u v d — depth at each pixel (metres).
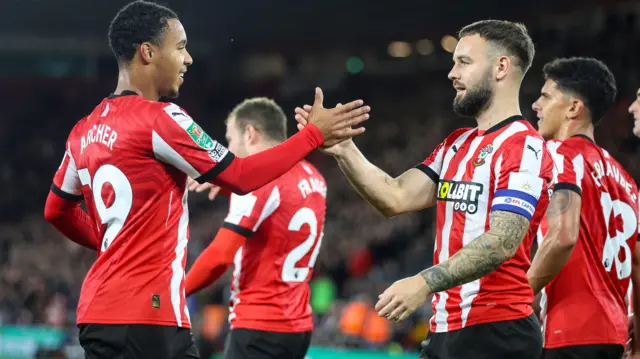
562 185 8.27
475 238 6.68
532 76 43.97
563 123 9.08
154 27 7.00
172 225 6.95
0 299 31.55
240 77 53.59
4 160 51.62
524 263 7.14
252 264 9.77
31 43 51.06
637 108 9.35
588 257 8.61
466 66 7.27
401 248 32.94
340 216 38.41
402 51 50.94
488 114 7.29
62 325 27.25
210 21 47.09
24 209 48.25
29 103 53.84
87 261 35.72
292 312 9.83
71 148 7.29
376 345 22.03
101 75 53.84
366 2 44.09
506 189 6.79
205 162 6.75
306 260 10.03
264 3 45.38
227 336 9.97
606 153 8.94
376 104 51.78
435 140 45.72
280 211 9.70
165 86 7.18
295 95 53.56
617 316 8.72
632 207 8.97
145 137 6.71
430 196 7.78
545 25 44.19
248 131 10.20
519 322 7.02
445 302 7.23
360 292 28.89
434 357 7.27
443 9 43.41
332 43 49.50
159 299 6.79
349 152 7.71
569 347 8.56
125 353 6.70
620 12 41.72
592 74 8.98
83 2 46.28
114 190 6.80
